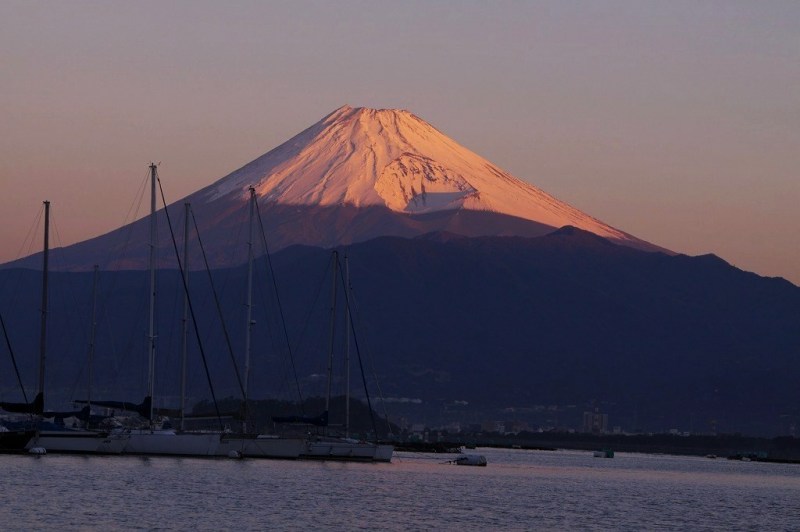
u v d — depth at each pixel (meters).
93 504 139.25
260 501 150.12
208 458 197.38
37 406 189.25
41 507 135.38
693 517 164.88
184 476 170.50
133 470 173.50
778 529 154.75
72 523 126.44
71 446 190.38
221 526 129.88
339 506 150.75
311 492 163.50
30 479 157.62
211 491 156.62
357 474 197.75
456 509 156.88
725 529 152.25
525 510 161.38
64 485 153.25
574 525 147.88
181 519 132.88
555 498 182.62
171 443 194.38
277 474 183.50
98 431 192.25
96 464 178.38
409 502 161.12
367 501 158.12
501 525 143.50
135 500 144.25
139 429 195.50
